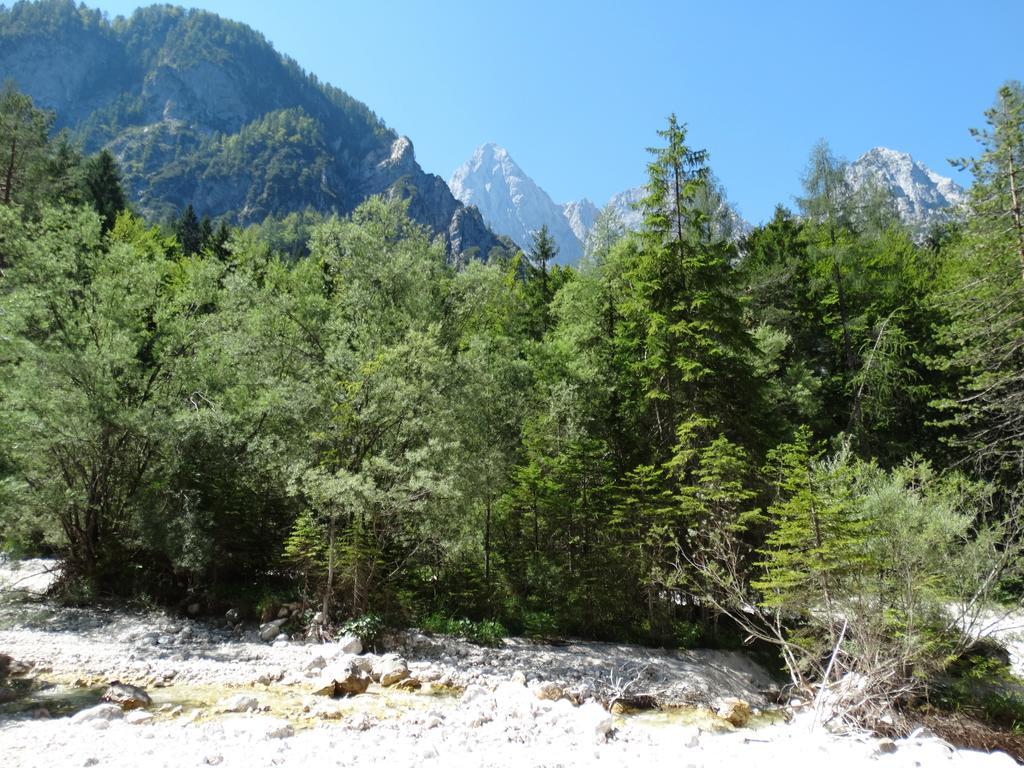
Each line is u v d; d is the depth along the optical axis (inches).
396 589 655.8
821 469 559.5
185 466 681.6
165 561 690.2
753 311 1342.3
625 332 973.8
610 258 1202.6
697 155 876.6
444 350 705.0
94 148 7672.2
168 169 7342.5
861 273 1456.7
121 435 676.1
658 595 748.0
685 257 846.5
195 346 771.4
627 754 336.2
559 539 821.2
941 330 957.8
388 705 420.5
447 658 572.1
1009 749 452.4
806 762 336.5
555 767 303.3
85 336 695.1
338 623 605.3
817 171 1610.5
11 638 535.2
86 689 419.8
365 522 631.2
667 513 727.7
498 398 838.5
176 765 276.1
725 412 788.0
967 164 856.3
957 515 547.2
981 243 834.8
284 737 334.0
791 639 540.1
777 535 509.0
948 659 501.7
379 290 854.5
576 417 890.7
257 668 487.5
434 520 644.7
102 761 280.4
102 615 632.4
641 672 588.1
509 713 407.2
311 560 621.6
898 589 504.4
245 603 647.1
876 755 374.6
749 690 615.5
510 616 719.7
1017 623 583.8
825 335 1427.2
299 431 649.6
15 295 645.9
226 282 792.9
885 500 531.2
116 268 767.7
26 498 625.6
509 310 1407.5
